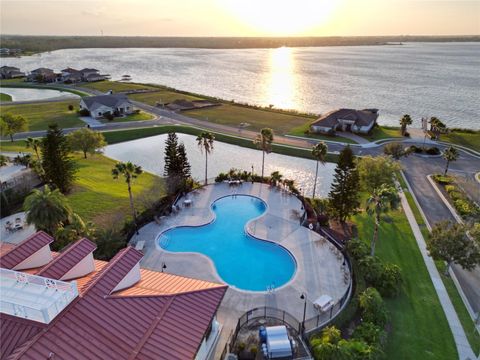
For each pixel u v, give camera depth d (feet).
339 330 87.40
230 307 96.43
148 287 75.36
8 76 579.89
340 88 534.37
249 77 644.27
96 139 228.63
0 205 146.51
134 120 319.88
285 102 444.55
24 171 184.24
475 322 94.07
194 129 294.05
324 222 146.10
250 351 78.48
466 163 222.89
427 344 86.94
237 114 350.02
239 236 136.05
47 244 79.15
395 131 298.56
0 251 83.15
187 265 115.55
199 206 155.94
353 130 284.82
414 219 150.82
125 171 130.21
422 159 229.86
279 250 126.41
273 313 93.56
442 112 387.96
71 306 61.72
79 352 55.52
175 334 64.44
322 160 179.93
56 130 157.89
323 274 110.52
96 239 113.60
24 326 57.26
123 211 146.92
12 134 258.78
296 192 171.94
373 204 115.44
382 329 88.53
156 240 129.08
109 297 66.59
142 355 59.06
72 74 555.28
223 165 226.38
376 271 106.22
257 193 170.19
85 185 175.83
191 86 551.59
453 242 107.04
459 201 161.48
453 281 110.83
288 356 77.41
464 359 82.84
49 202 111.55
